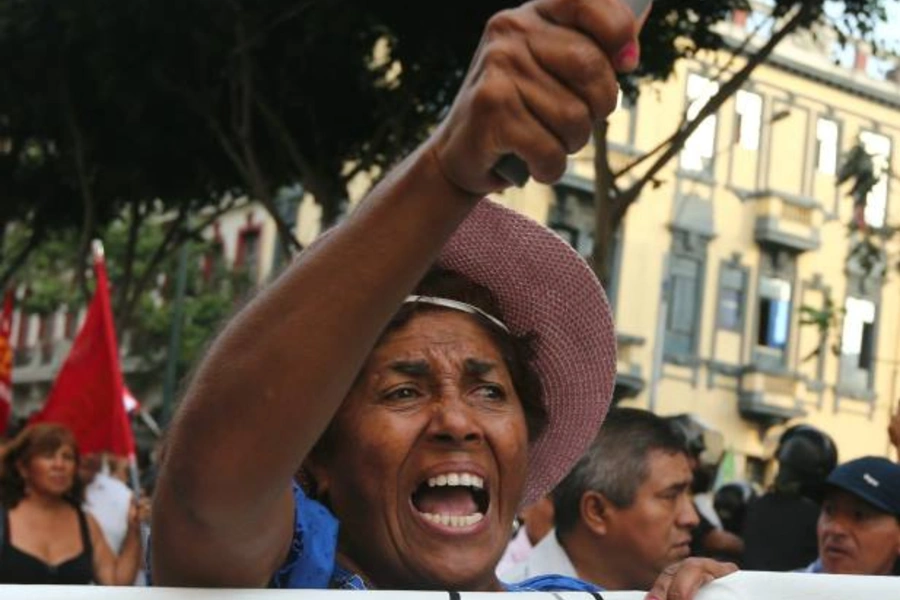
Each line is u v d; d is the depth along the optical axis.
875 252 11.80
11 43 11.29
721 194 29.03
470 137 1.05
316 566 1.42
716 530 5.02
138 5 10.31
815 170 29.95
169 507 1.21
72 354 6.96
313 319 1.13
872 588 1.45
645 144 26.98
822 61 29.53
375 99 11.70
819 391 30.27
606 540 3.04
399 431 1.52
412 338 1.55
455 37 10.48
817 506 4.62
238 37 10.38
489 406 1.57
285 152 12.73
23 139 13.64
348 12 10.05
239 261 29.94
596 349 1.70
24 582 5.31
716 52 9.56
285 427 1.15
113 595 1.20
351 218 1.15
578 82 1.01
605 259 8.62
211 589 1.21
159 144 12.59
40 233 15.42
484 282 1.67
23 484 5.36
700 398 28.89
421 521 1.52
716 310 29.00
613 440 3.05
